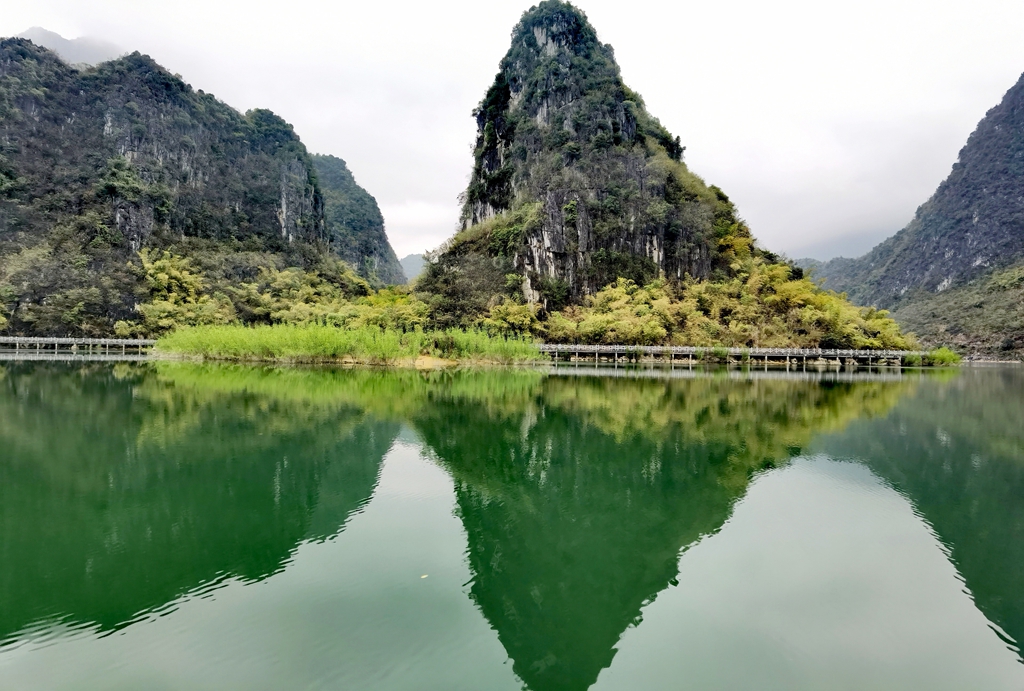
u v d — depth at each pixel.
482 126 99.19
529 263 68.19
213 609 8.05
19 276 74.12
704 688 6.64
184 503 12.57
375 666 6.80
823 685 6.76
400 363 50.12
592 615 8.33
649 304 65.44
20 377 38.09
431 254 77.19
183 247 99.44
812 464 16.86
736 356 60.88
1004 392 37.38
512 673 6.77
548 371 47.97
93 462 15.70
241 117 133.88
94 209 93.19
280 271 102.81
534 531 11.54
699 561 10.21
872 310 78.75
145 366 48.19
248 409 24.62
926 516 12.58
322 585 8.88
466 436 19.97
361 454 17.06
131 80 112.06
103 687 6.25
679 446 18.92
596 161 79.44
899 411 27.25
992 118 170.88
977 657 7.36
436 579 9.19
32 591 8.46
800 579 9.59
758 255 83.50
